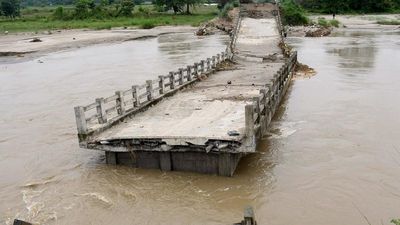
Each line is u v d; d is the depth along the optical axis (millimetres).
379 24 77875
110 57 43094
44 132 17719
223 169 12398
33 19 102625
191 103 17625
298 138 15711
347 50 43125
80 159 14352
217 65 28000
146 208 10891
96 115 14172
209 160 12531
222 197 11320
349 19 87438
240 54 33781
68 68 36219
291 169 12930
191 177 12484
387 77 27422
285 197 11211
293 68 29031
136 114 16094
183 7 120750
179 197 11391
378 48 43875
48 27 83938
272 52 34156
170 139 12398
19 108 22266
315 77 28328
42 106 22547
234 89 20484
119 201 11289
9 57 44688
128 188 12000
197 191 11680
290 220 10125
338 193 11328
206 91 20266
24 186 12398
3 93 26359
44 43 56875
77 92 25891
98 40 60594
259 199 11148
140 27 83438
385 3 100688
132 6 106875
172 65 35719
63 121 19344
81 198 11523
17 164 14164
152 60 39562
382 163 13211
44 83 29344
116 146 13047
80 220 10398
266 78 23641
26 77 32125
